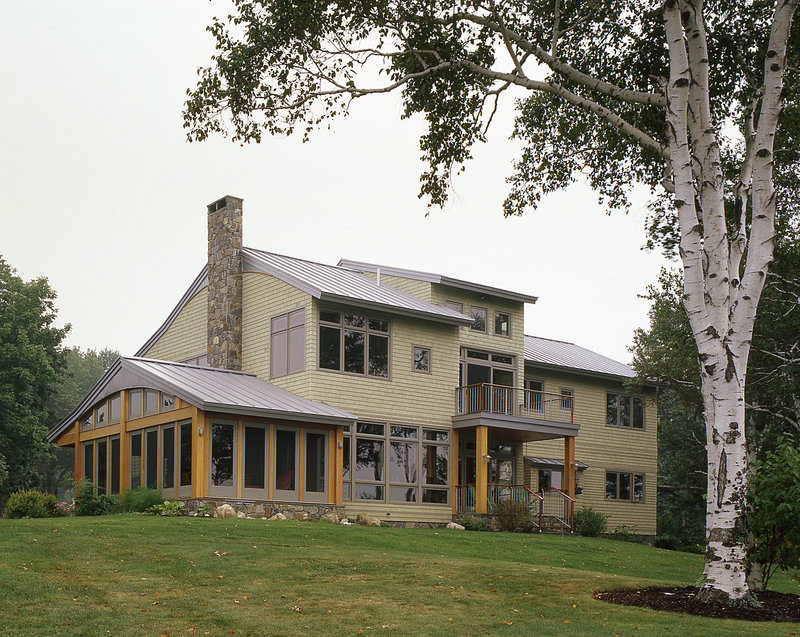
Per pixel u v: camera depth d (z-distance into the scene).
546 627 10.93
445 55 16.72
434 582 13.49
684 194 13.16
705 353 12.95
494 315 31.67
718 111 18.23
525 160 19.66
